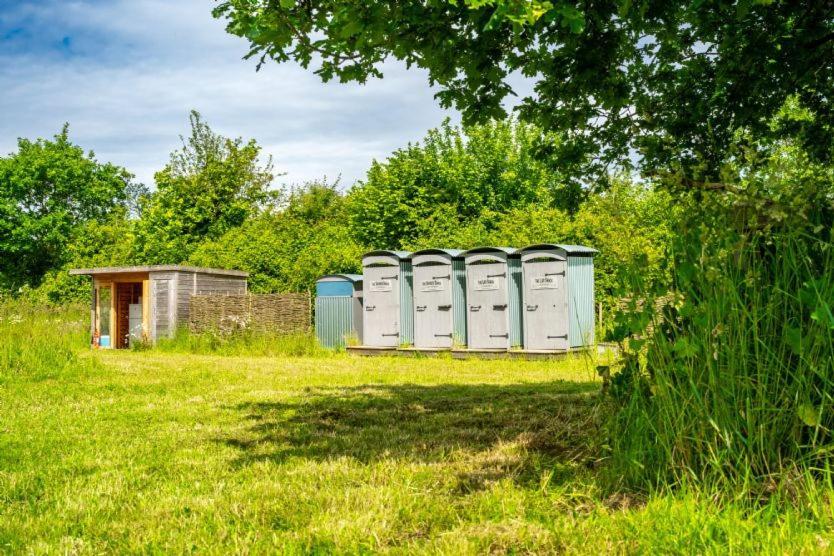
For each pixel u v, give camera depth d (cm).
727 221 405
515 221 2475
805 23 663
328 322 2116
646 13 616
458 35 599
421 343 1823
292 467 534
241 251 2794
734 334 385
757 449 375
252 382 1170
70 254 4466
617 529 349
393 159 3080
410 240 2897
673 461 395
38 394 1002
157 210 3475
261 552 349
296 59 580
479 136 3167
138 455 591
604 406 502
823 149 748
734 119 757
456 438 628
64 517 418
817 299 357
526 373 1306
